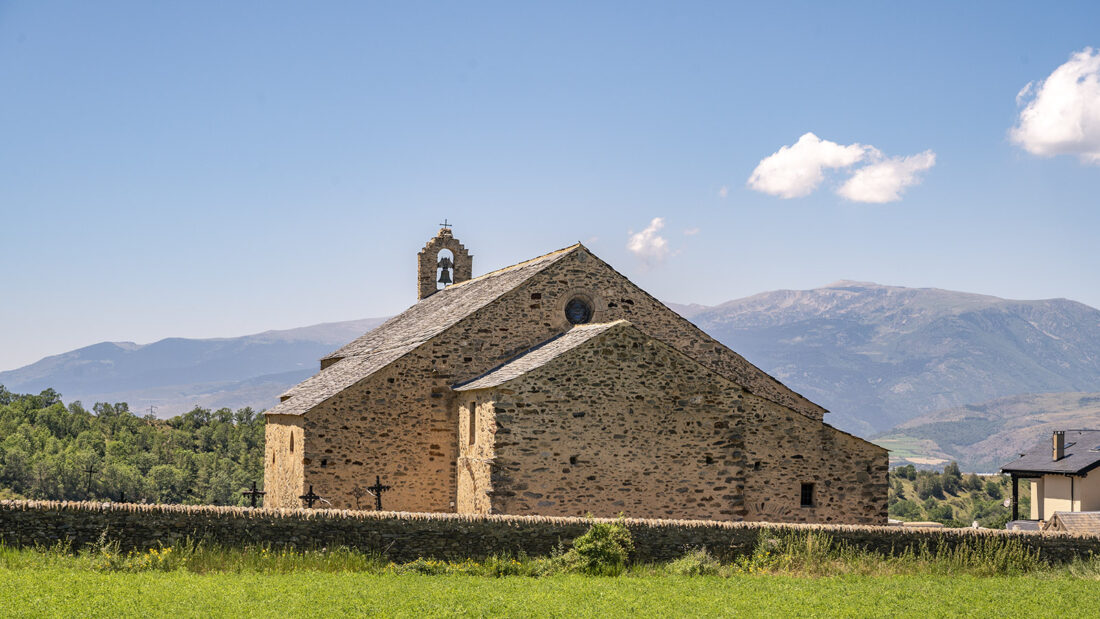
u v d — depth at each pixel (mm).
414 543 25578
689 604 21156
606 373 34969
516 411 33938
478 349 39219
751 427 36531
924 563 27594
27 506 23344
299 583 21766
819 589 23453
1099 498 64688
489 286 44125
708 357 41906
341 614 18984
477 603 20516
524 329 39844
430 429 38500
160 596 19656
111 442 78812
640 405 35219
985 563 27891
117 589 20047
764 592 22859
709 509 35562
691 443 35625
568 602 20953
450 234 56500
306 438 37062
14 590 19453
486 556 26000
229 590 20594
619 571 25594
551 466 34062
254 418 92875
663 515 35031
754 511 36312
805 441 37094
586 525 26891
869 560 27438
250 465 79312
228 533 24453
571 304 40594
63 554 23141
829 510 37094
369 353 45344
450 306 45375
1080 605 22172
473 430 36844
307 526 24969
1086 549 29125
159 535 24031
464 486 36500
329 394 38000
